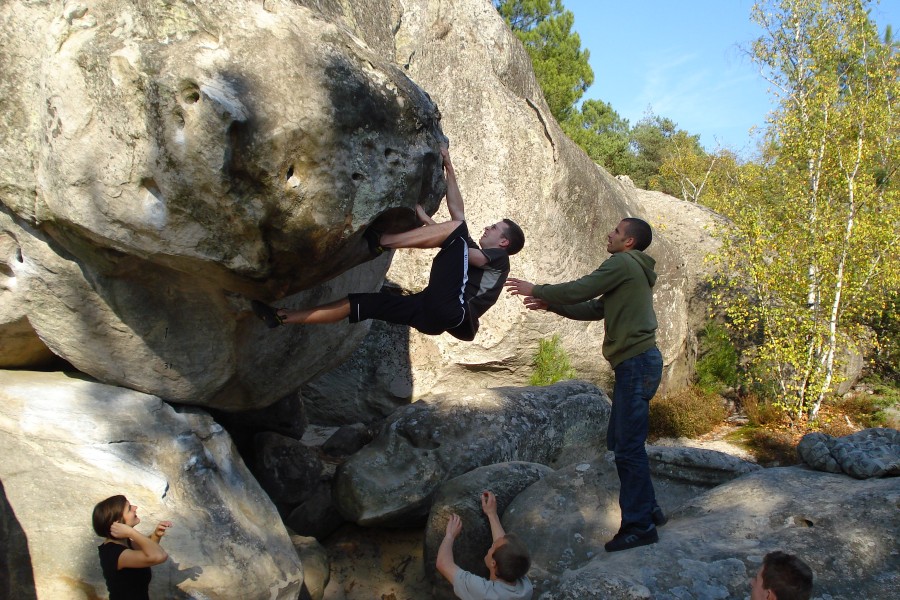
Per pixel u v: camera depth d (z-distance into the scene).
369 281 5.05
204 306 3.90
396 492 5.22
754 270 10.52
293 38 3.01
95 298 3.78
